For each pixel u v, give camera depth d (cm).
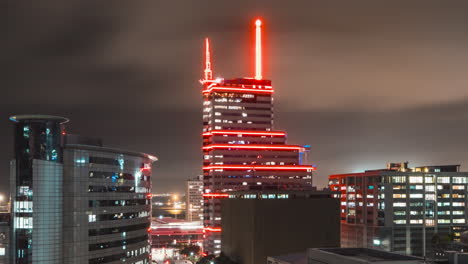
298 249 19200
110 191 16812
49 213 15025
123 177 17625
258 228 18850
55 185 15225
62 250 15275
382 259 9025
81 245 15512
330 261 9450
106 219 16525
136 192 18575
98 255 16075
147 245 19662
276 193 19688
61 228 15288
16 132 15150
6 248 15012
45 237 14888
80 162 15775
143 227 19162
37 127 15088
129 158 18125
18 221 14800
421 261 8744
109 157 16875
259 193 19675
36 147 15012
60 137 15525
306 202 19475
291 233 19162
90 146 16050
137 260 18438
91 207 15950
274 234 18975
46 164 15088
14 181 15000
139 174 18988
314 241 19388
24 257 14675
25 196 14838
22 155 14975
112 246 16750
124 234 17475
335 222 19700
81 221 15588
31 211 14788
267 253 18812
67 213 15450
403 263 8400
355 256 9450
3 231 15100
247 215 19350
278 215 19112
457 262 8662
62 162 15525
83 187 15750
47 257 14862
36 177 14925
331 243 19575
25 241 14725
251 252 18788
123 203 17525
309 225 19412
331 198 19762
